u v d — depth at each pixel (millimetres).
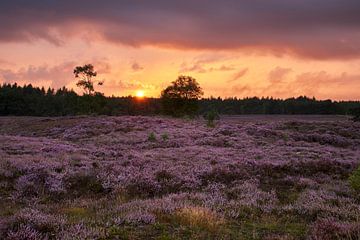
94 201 15250
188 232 9672
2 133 63781
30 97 177375
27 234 8703
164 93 92500
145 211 11195
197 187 18531
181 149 32625
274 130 51312
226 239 9242
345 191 16828
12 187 17156
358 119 65375
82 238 8555
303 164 24625
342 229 9234
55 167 20203
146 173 19875
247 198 14992
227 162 24703
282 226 10828
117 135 47906
